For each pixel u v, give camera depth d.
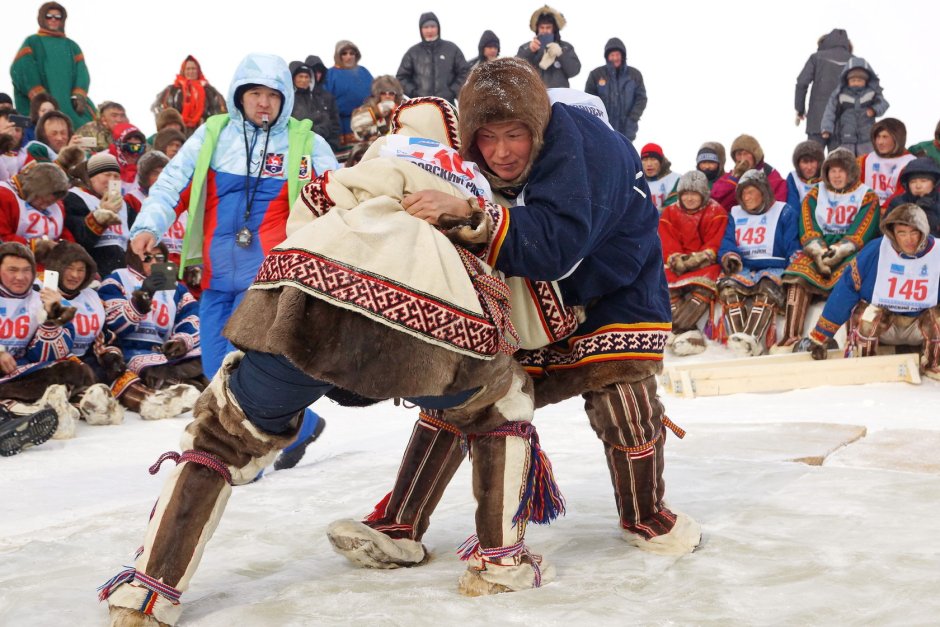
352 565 2.37
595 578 2.14
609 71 11.18
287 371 1.86
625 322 2.31
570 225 1.97
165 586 1.88
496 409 2.02
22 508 3.48
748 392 6.38
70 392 5.60
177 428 5.53
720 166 9.70
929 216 7.68
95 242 6.78
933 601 1.92
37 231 6.39
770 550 2.34
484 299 1.93
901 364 6.47
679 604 1.96
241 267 4.07
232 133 4.13
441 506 2.98
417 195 1.93
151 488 3.85
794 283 7.90
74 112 10.41
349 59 10.68
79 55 10.47
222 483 1.94
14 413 5.22
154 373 6.19
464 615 1.90
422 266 1.84
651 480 2.41
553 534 2.60
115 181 6.79
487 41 11.17
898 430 4.32
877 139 8.48
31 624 1.92
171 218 4.08
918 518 2.63
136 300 6.35
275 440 1.98
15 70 10.24
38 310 5.62
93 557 2.47
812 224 8.08
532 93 1.99
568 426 4.70
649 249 2.31
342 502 3.06
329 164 4.27
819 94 11.12
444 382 1.85
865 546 2.37
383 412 5.89
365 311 1.77
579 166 2.01
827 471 3.29
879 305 6.71
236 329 1.88
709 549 2.38
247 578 2.30
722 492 3.03
